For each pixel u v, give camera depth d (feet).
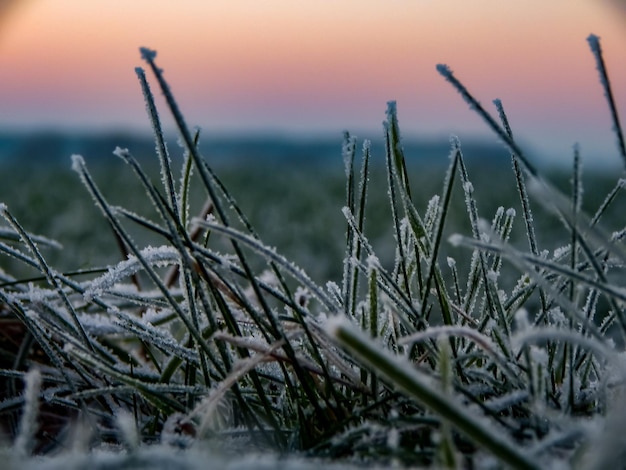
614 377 0.85
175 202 0.91
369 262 0.87
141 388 0.87
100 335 1.11
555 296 0.78
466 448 0.79
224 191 0.95
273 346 0.85
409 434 0.83
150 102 0.90
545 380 0.83
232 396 0.90
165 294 0.87
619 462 0.71
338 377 0.95
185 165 0.95
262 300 0.85
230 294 0.94
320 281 3.31
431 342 0.92
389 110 0.92
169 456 0.67
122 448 0.90
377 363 0.65
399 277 1.02
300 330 0.92
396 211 0.94
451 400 0.65
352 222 0.96
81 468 0.67
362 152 0.95
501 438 0.64
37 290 1.08
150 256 0.99
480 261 0.99
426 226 1.00
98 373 0.99
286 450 0.84
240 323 1.01
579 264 0.94
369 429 0.80
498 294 0.97
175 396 0.94
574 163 0.82
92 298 0.96
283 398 0.95
